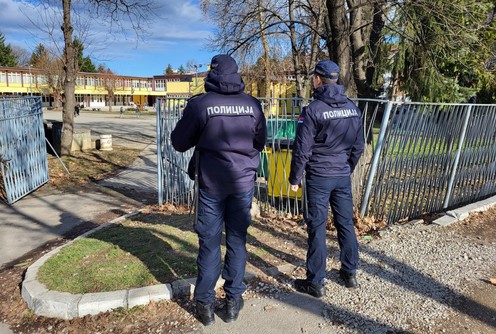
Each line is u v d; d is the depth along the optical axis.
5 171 7.32
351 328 2.99
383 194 5.34
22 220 6.44
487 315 3.18
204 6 12.33
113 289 3.43
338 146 3.32
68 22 12.63
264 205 6.09
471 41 8.91
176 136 2.95
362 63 8.34
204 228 2.96
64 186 9.04
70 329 3.09
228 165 2.87
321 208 3.34
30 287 3.50
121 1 14.46
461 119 5.99
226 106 2.82
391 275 3.81
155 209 6.46
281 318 3.13
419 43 8.55
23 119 8.14
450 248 4.48
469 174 6.68
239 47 11.75
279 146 5.81
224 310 3.23
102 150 14.92
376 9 8.12
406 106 5.07
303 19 12.52
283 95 18.50
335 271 3.88
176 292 3.39
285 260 4.16
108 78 72.00
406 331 2.95
